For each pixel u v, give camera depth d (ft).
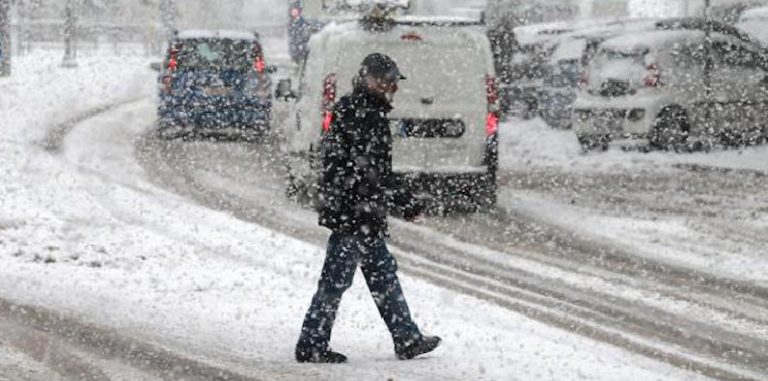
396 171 126.52
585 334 76.95
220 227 115.85
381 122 64.03
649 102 187.83
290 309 80.43
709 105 191.21
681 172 170.09
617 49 193.47
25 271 89.81
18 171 147.74
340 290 64.75
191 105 202.39
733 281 95.30
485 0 243.40
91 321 75.05
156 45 439.63
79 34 485.56
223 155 184.24
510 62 237.45
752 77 195.93
